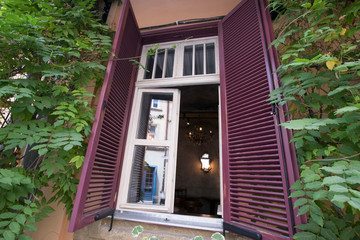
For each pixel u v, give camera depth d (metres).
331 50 1.49
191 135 6.55
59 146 1.25
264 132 1.37
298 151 1.13
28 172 1.40
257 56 1.67
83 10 2.04
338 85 1.07
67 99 1.52
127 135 2.05
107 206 1.63
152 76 2.40
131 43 2.23
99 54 1.98
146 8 3.04
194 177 6.69
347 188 0.60
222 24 2.24
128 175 1.91
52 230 1.81
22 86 1.40
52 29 1.71
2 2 1.50
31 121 1.31
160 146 2.07
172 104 2.24
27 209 1.09
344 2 1.23
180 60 2.40
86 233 1.68
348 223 0.90
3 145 1.40
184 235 1.53
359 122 0.81
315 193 0.76
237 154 1.50
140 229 1.60
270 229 1.16
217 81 2.10
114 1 3.05
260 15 1.77
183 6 2.89
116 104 1.83
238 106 1.65
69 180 1.46
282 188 1.16
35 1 1.67
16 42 1.32
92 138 1.40
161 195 1.89
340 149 0.92
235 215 1.40
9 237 0.92
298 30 1.35
